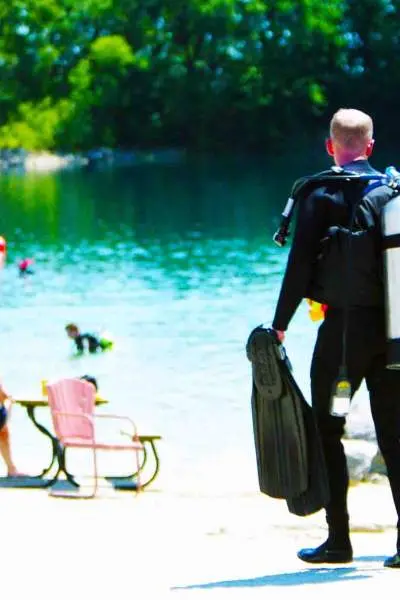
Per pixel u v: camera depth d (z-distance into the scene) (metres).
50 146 171.38
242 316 46.78
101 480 19.77
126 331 43.81
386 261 9.47
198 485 19.95
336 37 177.12
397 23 181.25
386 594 8.09
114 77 174.62
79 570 9.88
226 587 8.70
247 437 27.12
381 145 182.12
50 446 25.69
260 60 177.25
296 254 9.66
